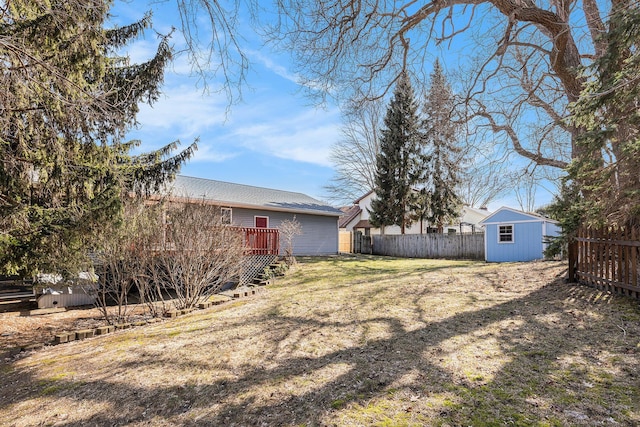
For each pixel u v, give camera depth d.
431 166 21.88
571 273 6.54
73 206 5.29
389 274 10.77
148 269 8.44
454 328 4.71
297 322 5.64
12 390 3.88
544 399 2.77
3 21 4.30
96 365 4.36
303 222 19.06
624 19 4.52
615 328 4.11
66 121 4.75
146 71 6.77
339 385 3.30
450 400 2.86
